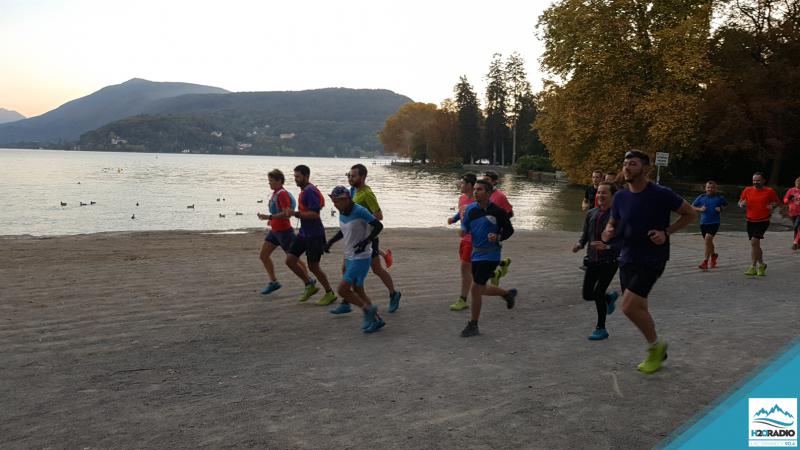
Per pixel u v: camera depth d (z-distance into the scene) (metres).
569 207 33.69
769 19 41.50
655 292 9.21
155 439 3.95
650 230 5.00
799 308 7.93
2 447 3.84
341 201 6.52
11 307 7.83
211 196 40.84
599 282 6.38
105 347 6.14
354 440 3.90
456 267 11.74
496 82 107.44
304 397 4.71
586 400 4.59
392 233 18.69
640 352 5.93
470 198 7.95
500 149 112.81
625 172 5.08
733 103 38.75
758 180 10.60
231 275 10.41
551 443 3.83
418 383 5.04
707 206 11.47
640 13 38.12
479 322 7.32
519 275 10.94
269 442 3.88
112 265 11.37
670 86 36.56
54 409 4.50
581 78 38.75
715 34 41.72
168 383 5.07
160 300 8.35
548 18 40.19
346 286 6.70
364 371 5.38
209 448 3.80
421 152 127.19
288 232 8.64
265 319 7.39
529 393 4.76
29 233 21.48
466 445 3.81
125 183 54.16
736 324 7.01
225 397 4.73
